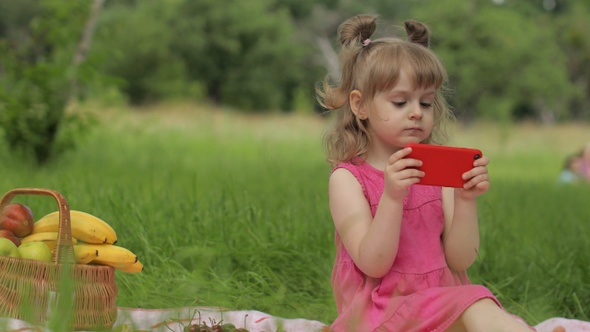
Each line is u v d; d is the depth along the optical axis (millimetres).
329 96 3732
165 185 8602
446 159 3262
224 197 5996
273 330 3906
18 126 11258
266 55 48250
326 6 53625
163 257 4977
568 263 5293
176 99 41906
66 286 3100
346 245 3484
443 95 3920
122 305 4387
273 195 7410
